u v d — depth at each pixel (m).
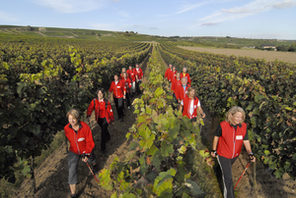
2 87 2.53
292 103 3.73
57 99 3.85
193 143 2.21
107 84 10.02
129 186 1.63
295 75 7.90
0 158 2.48
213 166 3.78
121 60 14.42
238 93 4.81
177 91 5.78
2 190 3.24
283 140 3.18
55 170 3.86
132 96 9.09
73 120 2.88
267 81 6.83
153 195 1.37
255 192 3.24
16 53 17.70
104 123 4.34
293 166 3.02
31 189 3.34
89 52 22.53
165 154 1.83
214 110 6.25
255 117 3.91
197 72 10.01
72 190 3.05
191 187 1.60
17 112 2.70
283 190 3.30
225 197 2.70
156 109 3.33
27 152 3.05
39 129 3.06
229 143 2.73
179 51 49.28
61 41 59.12
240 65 13.92
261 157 3.74
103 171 1.82
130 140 4.95
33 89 3.26
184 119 2.13
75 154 3.09
